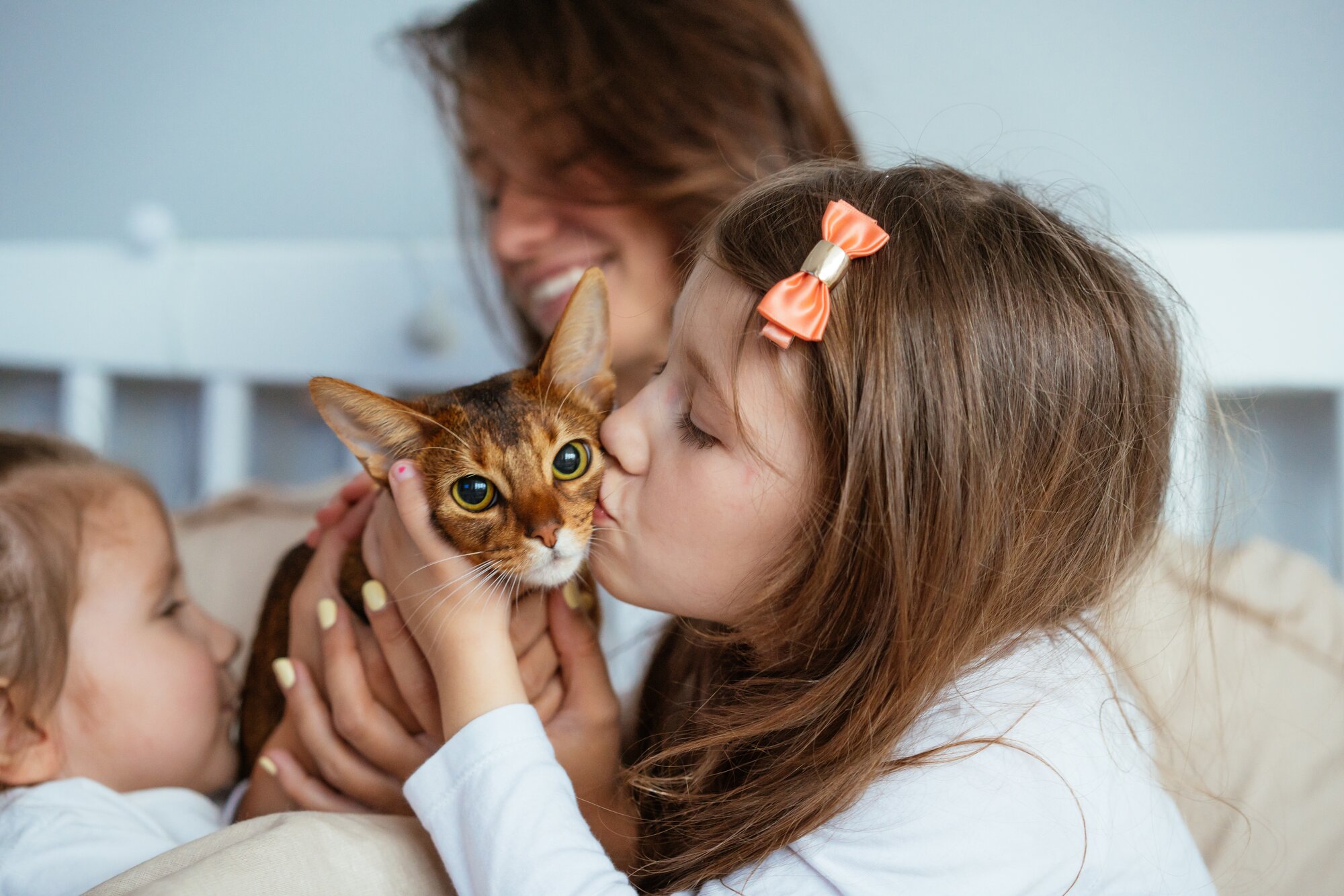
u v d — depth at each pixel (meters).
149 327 2.83
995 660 1.13
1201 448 1.53
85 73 3.18
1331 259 2.27
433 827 1.09
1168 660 1.61
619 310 2.03
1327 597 1.75
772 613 1.16
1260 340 2.30
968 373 1.08
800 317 1.03
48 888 1.12
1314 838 1.50
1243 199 2.59
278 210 3.16
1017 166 2.64
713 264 1.16
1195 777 1.53
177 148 3.18
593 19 2.02
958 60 2.69
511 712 1.12
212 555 2.15
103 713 1.42
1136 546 1.22
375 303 2.77
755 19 2.10
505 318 2.70
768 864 1.06
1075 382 1.13
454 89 2.21
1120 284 1.21
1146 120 2.60
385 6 2.99
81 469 1.53
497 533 1.30
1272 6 2.52
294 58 3.07
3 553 1.34
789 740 1.17
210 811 1.49
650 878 1.23
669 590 1.19
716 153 2.00
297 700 1.38
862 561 1.09
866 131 2.73
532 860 0.99
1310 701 1.61
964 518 1.08
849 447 1.05
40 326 2.84
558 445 1.36
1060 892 1.00
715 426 1.11
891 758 1.07
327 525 1.65
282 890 0.94
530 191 2.03
